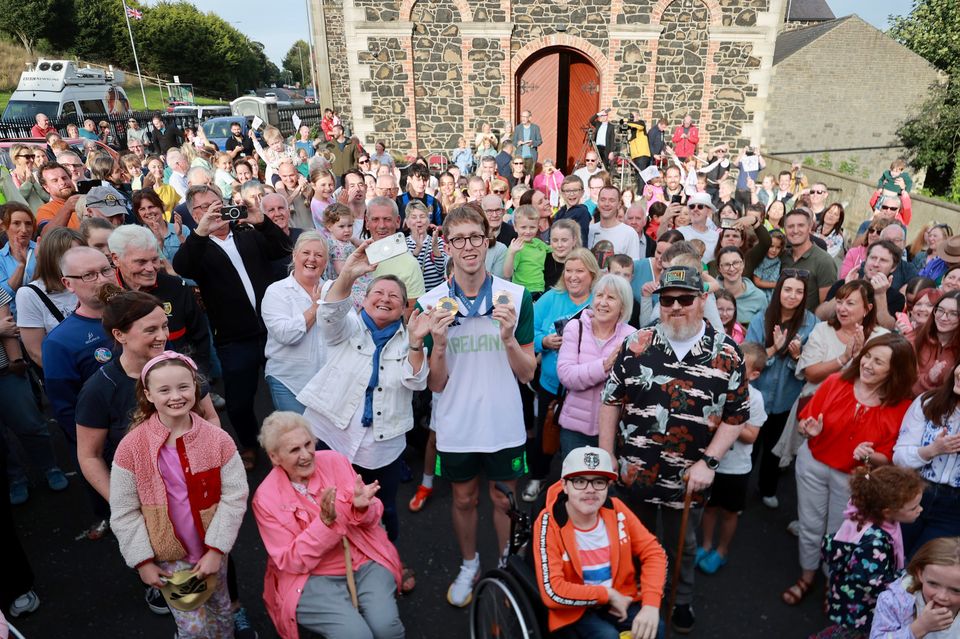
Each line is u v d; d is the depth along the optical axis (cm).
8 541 327
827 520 343
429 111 1506
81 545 396
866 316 388
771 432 425
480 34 1455
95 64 4931
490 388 318
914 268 633
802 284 400
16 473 430
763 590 363
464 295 316
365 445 329
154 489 259
